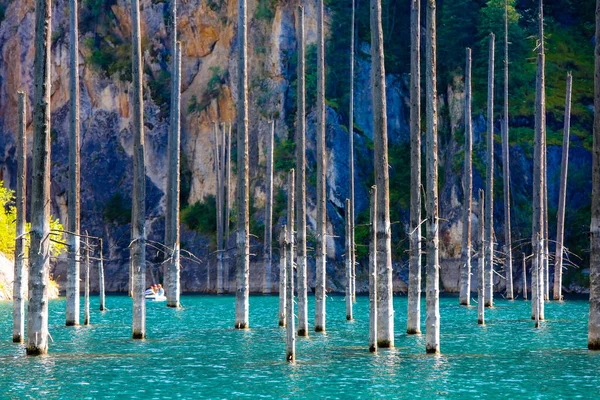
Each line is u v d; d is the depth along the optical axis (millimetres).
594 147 61125
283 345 70188
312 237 163750
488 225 118062
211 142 194875
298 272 76625
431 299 62406
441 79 181875
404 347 66688
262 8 192875
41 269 60188
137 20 69750
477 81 178250
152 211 193625
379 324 65812
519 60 179375
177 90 118125
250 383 51594
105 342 72312
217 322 94375
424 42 183125
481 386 50531
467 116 119438
